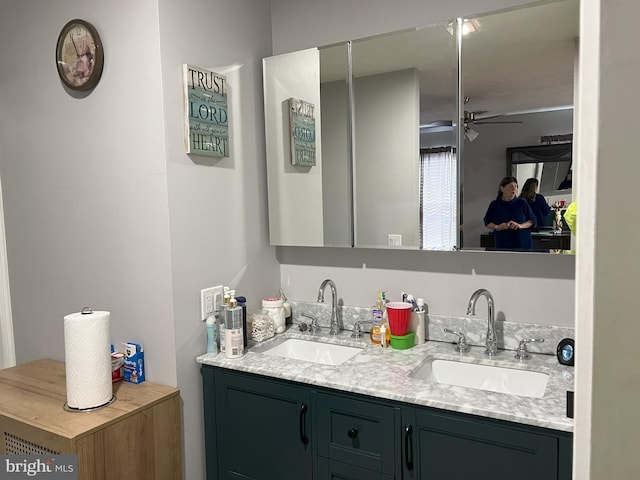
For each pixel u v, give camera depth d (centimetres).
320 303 233
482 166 182
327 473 171
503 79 177
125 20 182
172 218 182
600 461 43
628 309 41
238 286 215
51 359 223
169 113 179
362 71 204
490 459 143
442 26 187
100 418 159
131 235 190
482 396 151
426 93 191
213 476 198
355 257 224
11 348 238
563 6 167
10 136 222
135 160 186
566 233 169
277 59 222
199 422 197
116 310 198
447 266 203
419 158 194
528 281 188
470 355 187
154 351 189
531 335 187
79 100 198
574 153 166
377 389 157
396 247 202
